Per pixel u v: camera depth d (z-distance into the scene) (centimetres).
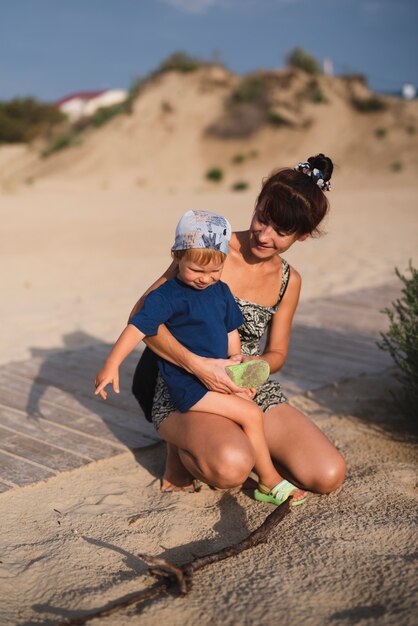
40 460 381
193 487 360
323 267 1093
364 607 258
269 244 323
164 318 314
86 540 310
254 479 371
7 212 1944
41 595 271
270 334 369
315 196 315
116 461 388
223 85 4403
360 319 707
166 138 4059
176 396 327
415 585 269
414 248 1281
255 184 3544
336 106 4091
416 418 435
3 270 1060
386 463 389
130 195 2866
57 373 535
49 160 4209
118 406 466
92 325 720
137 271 1059
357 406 479
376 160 3638
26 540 310
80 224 1680
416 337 419
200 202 2388
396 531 311
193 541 312
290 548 301
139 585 277
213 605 262
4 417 443
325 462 339
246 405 325
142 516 330
